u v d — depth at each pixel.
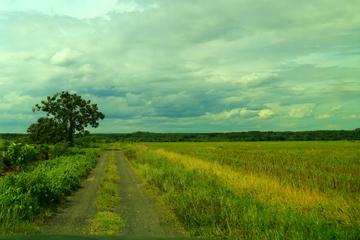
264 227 5.57
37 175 8.70
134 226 6.31
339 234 5.12
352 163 23.75
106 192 10.19
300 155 33.75
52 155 23.98
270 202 7.95
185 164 18.05
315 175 15.71
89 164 19.42
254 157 30.86
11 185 7.48
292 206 7.00
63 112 53.56
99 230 5.88
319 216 6.35
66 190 9.73
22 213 6.21
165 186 10.38
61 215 7.04
